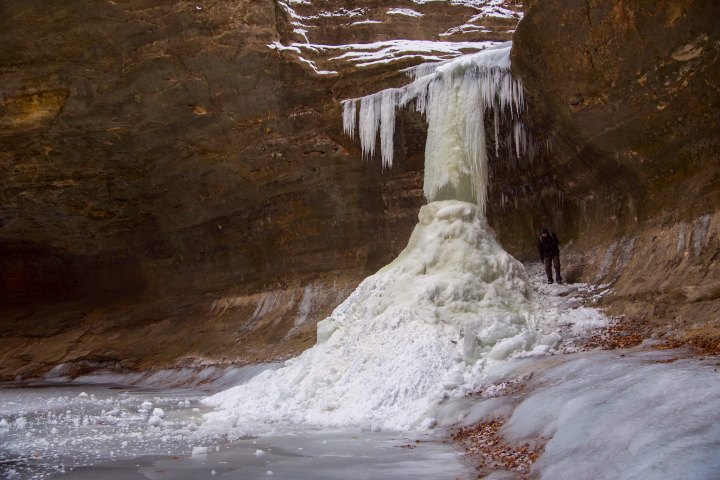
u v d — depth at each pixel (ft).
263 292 75.00
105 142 71.36
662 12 35.27
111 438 32.53
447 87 53.36
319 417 36.55
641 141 42.73
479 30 69.67
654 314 37.06
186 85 63.98
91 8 59.26
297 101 63.67
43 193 79.51
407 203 65.36
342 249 69.56
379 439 30.14
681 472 15.21
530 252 57.67
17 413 45.16
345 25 67.72
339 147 64.69
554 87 46.24
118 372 80.02
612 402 21.58
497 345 37.86
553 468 19.84
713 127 37.11
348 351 41.83
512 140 56.18
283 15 64.13
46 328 94.89
